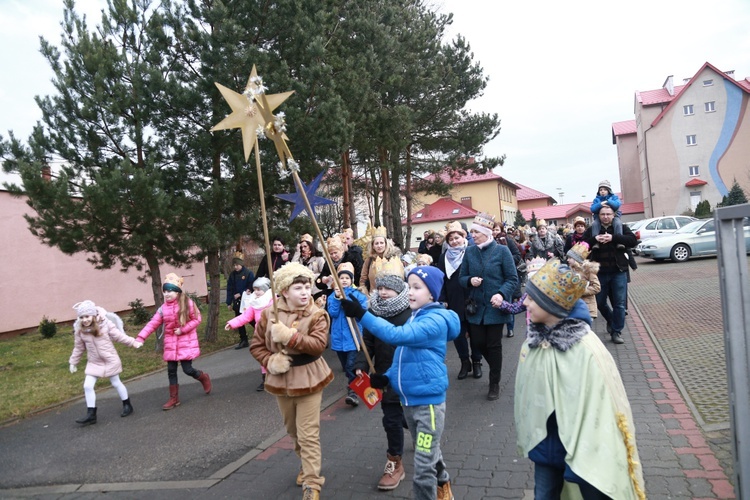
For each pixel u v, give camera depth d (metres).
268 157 10.20
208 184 10.49
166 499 4.10
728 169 48.53
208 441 5.38
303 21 10.41
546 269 2.68
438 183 24.12
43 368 9.81
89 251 9.52
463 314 6.81
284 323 3.94
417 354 3.39
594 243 7.77
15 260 15.41
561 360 2.55
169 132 9.91
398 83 16.77
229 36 9.48
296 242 11.69
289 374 3.85
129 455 5.15
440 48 20.03
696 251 20.14
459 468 4.20
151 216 8.98
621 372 6.44
